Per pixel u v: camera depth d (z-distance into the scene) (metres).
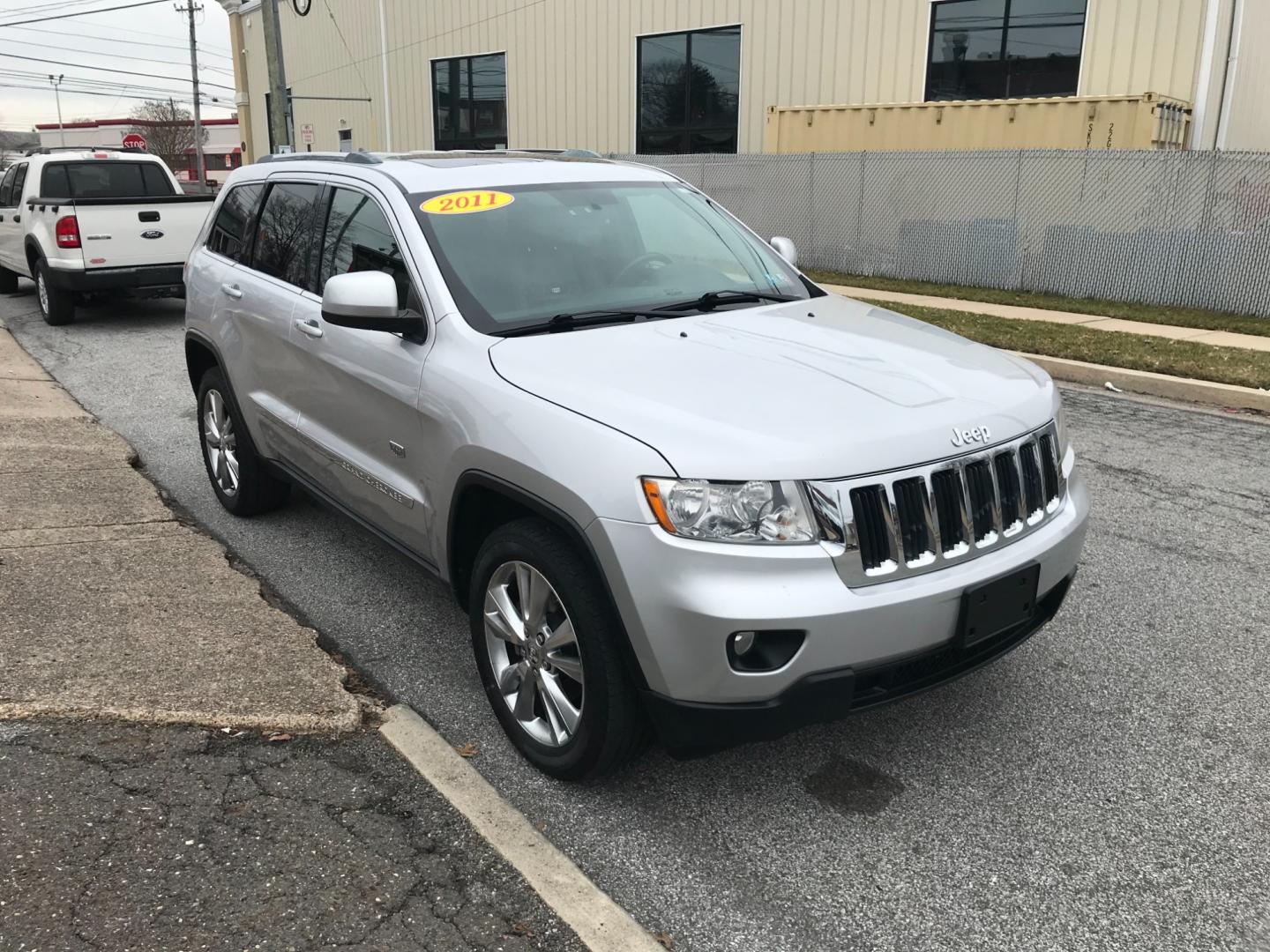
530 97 23.48
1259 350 9.82
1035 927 2.65
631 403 2.95
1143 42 14.46
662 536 2.69
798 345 3.49
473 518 3.49
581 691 3.09
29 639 3.86
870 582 2.77
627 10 20.73
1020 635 3.29
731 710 2.73
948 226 15.23
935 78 16.69
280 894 2.65
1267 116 17.08
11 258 13.88
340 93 29.59
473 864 2.81
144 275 11.98
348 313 3.51
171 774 3.13
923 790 3.24
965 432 2.99
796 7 18.02
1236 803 3.17
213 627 4.08
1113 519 5.67
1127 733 3.56
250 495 5.44
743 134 19.34
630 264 4.05
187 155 70.19
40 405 7.89
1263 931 2.64
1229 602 4.62
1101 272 13.47
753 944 2.58
